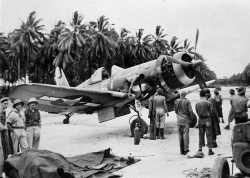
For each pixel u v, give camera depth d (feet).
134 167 19.15
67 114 46.75
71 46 130.52
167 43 151.64
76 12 134.92
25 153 15.70
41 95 30.32
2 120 17.93
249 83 97.14
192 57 33.73
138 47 147.23
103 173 17.53
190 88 46.68
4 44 157.58
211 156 21.33
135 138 27.61
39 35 147.95
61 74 53.11
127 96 32.32
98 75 39.65
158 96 29.68
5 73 165.68
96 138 32.42
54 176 14.12
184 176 16.80
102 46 128.67
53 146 28.63
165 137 30.68
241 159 13.56
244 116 14.71
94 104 34.55
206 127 21.56
